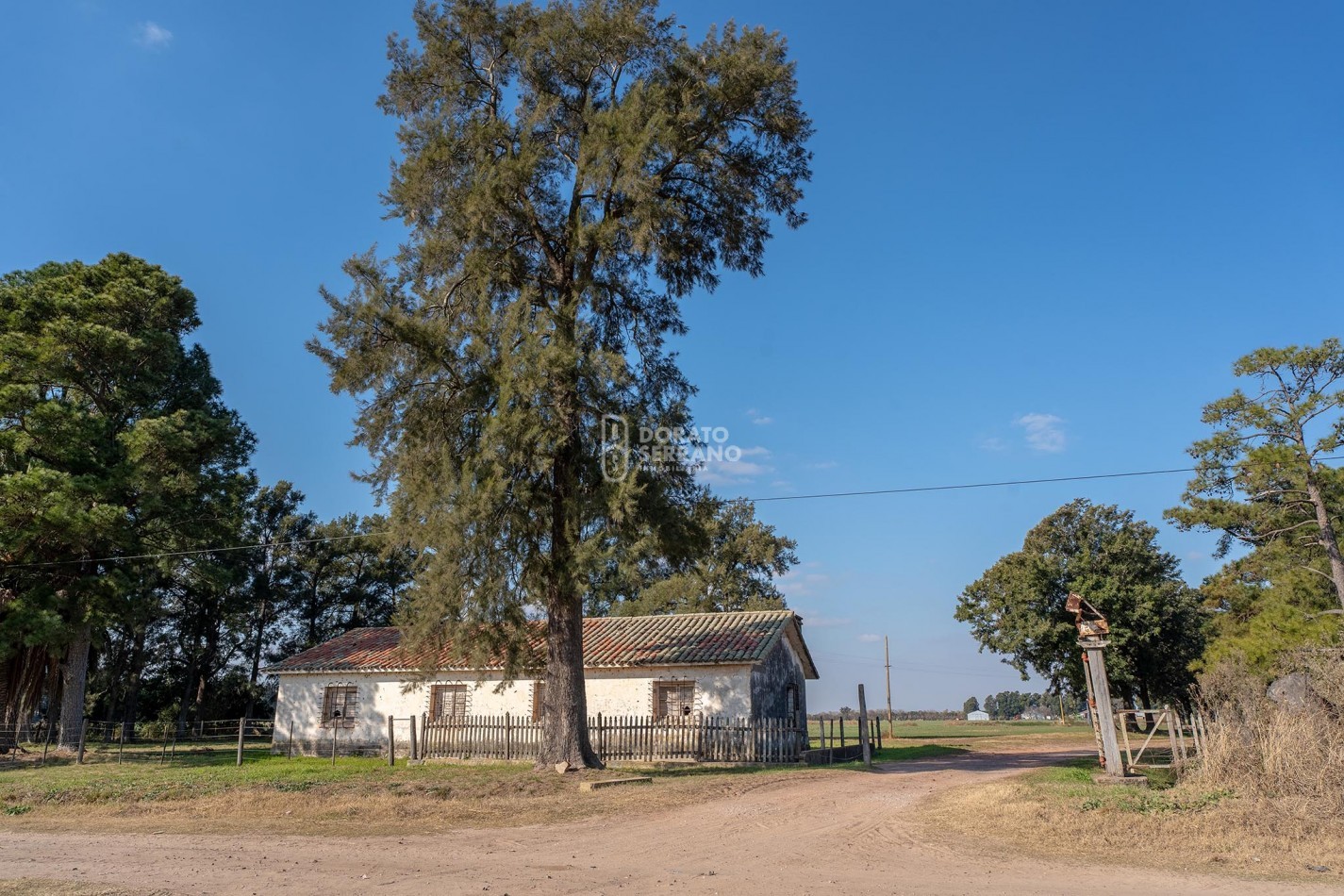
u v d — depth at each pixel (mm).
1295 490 27094
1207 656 22266
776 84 21922
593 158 20219
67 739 30516
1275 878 9055
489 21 21031
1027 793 14336
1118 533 49625
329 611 60750
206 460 34312
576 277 21266
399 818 13953
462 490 18312
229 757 28969
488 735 25391
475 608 18734
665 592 50031
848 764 24547
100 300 32156
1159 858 10086
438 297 21219
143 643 50844
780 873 9539
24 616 28297
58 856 10859
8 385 29484
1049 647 48375
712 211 23125
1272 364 27766
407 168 20734
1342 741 12328
